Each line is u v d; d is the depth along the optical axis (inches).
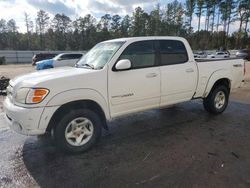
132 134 181.3
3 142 167.9
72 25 3348.9
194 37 2891.2
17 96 136.3
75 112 143.9
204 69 207.2
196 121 210.4
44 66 605.9
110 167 131.9
